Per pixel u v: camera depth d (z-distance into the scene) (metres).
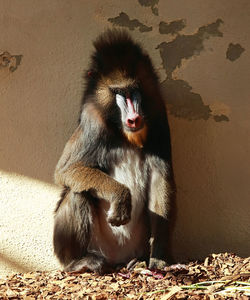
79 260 9.94
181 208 10.84
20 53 10.82
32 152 10.88
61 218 9.98
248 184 10.73
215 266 9.62
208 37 10.72
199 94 10.77
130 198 9.52
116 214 9.38
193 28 10.71
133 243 10.43
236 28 10.68
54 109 10.86
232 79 10.72
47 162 10.88
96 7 10.74
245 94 10.70
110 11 10.73
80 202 9.82
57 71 10.84
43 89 10.84
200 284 8.63
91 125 9.95
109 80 9.78
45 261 10.89
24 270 10.87
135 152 10.19
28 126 10.87
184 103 10.79
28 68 10.84
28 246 10.89
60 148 10.87
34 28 10.79
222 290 8.31
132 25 10.75
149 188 10.27
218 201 10.80
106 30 10.76
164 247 9.91
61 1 10.77
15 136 10.88
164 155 10.10
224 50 10.70
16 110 10.86
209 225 10.81
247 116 10.70
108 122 9.98
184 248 10.85
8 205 10.88
